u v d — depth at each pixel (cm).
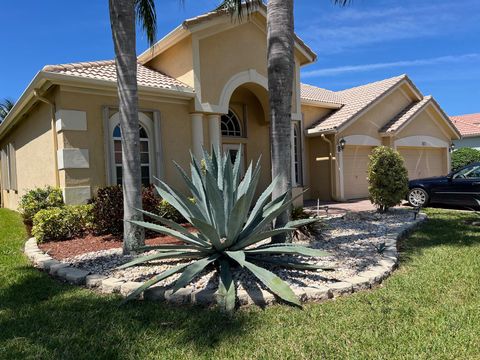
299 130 1488
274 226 581
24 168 1391
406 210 1159
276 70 596
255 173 488
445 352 304
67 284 514
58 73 880
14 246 807
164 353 315
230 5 898
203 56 1147
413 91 1909
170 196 564
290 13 602
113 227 809
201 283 464
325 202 1555
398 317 371
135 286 457
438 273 514
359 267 524
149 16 821
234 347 321
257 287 445
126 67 628
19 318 395
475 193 1187
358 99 1795
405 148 1880
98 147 962
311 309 396
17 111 1240
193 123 1140
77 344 333
